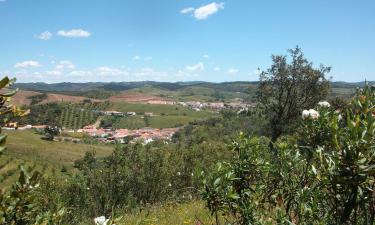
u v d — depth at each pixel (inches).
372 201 117.2
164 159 755.4
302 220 130.5
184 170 734.5
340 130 119.0
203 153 769.6
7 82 78.6
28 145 5039.4
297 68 1503.4
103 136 7426.2
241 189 162.4
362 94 129.4
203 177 156.6
